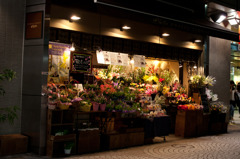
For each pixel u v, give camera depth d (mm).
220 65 13086
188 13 10242
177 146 8242
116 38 9570
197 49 12234
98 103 7539
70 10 8234
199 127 10211
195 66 12492
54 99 6684
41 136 6789
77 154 6957
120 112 7895
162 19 9352
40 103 6859
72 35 8391
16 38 7426
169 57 11484
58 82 8109
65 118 7027
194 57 12430
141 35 10250
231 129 12047
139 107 8453
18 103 7445
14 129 7359
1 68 7168
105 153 7117
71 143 6746
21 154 6809
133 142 8102
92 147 7242
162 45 11070
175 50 11695
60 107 6773
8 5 7305
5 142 6598
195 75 11508
